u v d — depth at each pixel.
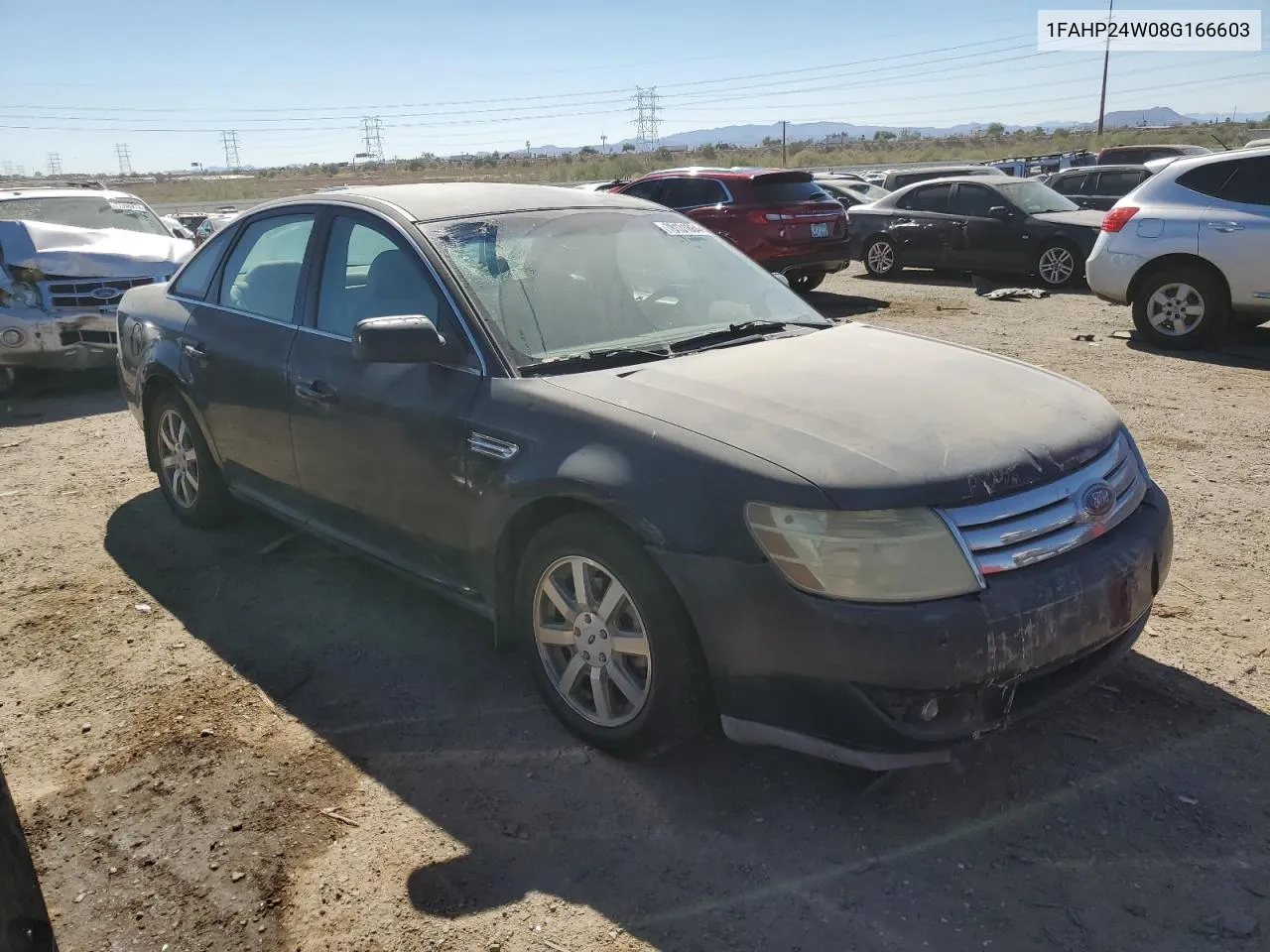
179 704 3.48
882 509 2.53
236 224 4.73
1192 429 6.40
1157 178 9.11
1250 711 3.24
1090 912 2.43
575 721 3.16
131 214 10.23
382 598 4.27
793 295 4.30
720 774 3.01
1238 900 2.46
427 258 3.56
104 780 3.07
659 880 2.59
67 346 7.99
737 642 2.66
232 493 4.68
